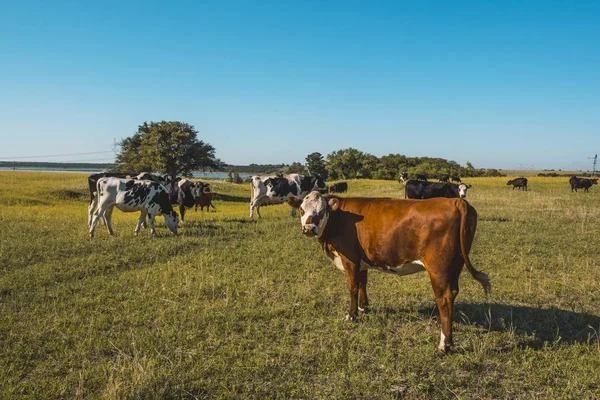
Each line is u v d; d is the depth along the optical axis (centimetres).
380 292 759
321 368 491
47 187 2998
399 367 489
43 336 572
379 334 583
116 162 5694
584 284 802
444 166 8500
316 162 11212
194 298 734
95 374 477
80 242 1165
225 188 4612
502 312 657
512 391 445
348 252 615
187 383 457
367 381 462
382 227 572
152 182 1303
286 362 509
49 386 454
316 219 613
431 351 530
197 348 541
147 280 825
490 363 503
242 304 703
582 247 1109
